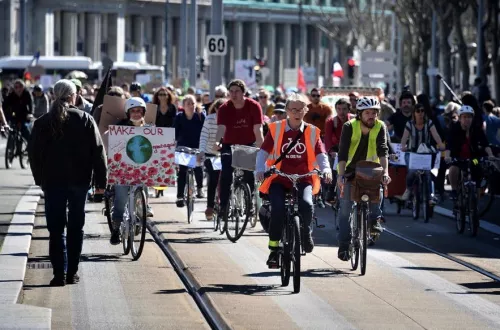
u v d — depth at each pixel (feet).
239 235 130.93
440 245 135.74
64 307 91.71
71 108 100.48
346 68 408.26
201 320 87.61
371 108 108.78
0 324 82.69
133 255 117.19
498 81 390.01
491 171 165.07
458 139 157.38
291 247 100.27
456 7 439.63
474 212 145.69
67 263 102.99
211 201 146.82
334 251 126.41
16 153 246.47
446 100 461.78
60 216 100.68
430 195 161.58
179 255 120.06
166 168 119.55
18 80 244.22
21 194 183.01
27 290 99.14
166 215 160.66
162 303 94.17
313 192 103.14
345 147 109.81
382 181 110.01
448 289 103.55
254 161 129.90
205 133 143.95
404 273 111.86
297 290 98.94
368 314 90.43
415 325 86.58
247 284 102.94
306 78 605.31
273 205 100.83
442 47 460.14
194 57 432.25
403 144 162.81
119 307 92.07
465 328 86.07
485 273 113.60
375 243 135.74
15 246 121.08
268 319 87.45
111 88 144.87
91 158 100.68
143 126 119.44
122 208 121.08
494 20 387.96
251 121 135.33
